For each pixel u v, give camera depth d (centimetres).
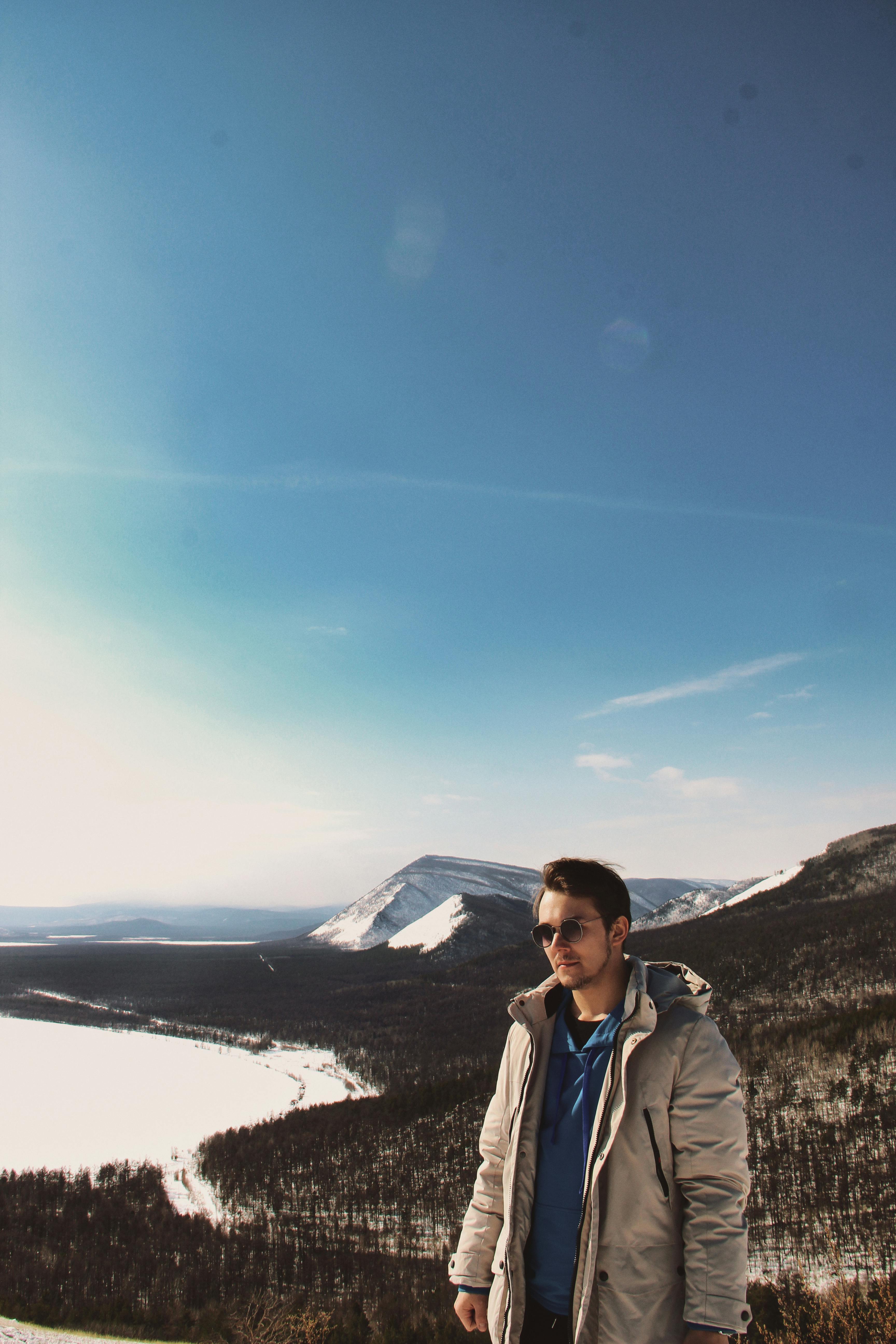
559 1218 315
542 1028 352
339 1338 1379
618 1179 297
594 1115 316
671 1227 294
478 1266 352
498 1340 312
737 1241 279
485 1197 361
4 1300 1769
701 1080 298
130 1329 1489
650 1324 281
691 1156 293
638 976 317
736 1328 263
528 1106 334
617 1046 310
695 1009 316
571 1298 302
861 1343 909
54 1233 2561
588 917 331
